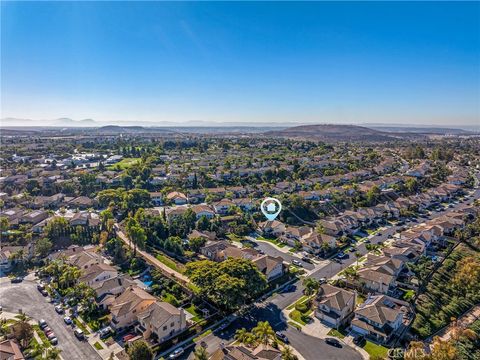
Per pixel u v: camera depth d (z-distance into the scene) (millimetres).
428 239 116750
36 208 158750
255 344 64625
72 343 68875
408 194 184500
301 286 92000
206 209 149625
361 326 71750
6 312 80188
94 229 127438
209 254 109438
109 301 81312
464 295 88250
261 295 87125
